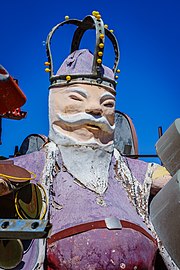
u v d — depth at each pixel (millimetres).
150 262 3840
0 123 3881
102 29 4262
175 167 2635
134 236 3771
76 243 3654
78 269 3605
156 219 2467
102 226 3715
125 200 4137
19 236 2170
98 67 4246
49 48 4445
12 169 3457
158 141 2799
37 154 4211
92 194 3973
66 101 4207
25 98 2920
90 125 4160
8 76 2736
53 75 4383
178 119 2689
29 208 3559
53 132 4270
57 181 4051
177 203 2336
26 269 3582
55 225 3777
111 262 3619
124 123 5832
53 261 3680
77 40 4750
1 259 3270
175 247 2365
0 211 3432
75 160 4113
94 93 4195
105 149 4219
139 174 4418
